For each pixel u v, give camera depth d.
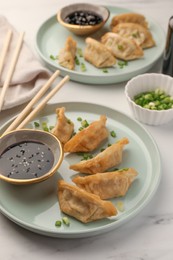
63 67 1.11
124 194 0.86
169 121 1.02
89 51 1.13
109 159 0.91
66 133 0.97
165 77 1.04
